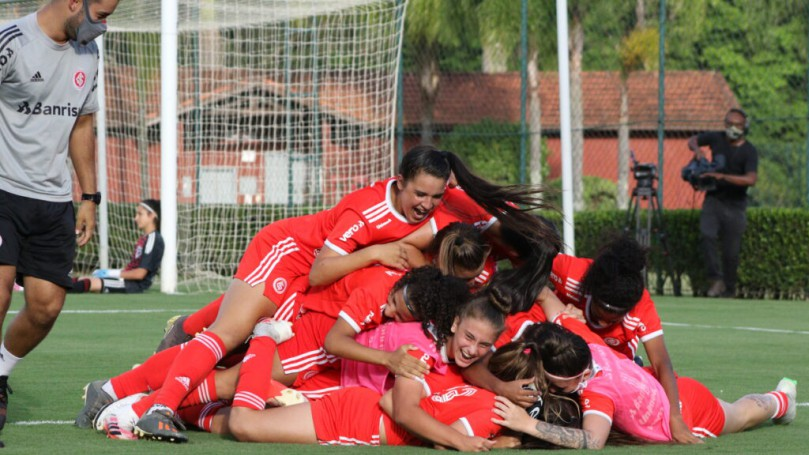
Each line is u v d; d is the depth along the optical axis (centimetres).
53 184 1177
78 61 1169
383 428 1072
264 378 1114
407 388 1056
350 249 1202
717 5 6688
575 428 1080
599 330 1212
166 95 3158
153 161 4400
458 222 1209
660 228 3600
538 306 1217
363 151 4425
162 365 1166
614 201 6919
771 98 6925
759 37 6512
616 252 1157
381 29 4384
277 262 1212
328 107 4525
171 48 3111
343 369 1166
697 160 3388
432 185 1171
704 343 2158
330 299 1191
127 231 4112
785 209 3431
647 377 1112
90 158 1274
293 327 1205
